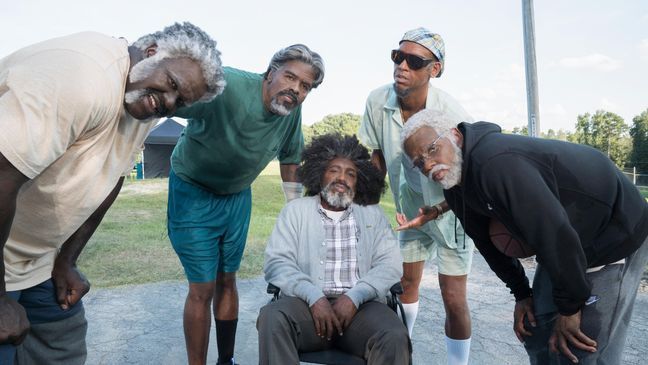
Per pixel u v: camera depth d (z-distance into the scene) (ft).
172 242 10.16
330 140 9.74
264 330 7.89
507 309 15.64
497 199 6.61
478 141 6.99
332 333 8.27
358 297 8.49
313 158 9.76
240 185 10.14
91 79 5.81
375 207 9.78
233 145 9.27
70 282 7.80
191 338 10.05
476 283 18.65
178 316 14.44
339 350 8.60
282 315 7.98
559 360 7.39
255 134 9.30
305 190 10.00
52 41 6.11
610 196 6.79
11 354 6.36
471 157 6.88
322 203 9.68
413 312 11.80
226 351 11.04
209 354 12.12
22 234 6.84
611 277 7.04
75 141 6.26
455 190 7.59
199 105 8.59
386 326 7.96
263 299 16.20
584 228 6.81
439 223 10.14
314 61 9.05
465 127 7.16
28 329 6.34
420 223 9.85
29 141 5.45
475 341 13.03
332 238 9.36
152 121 7.38
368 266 9.30
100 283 17.47
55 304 7.73
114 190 7.89
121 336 12.91
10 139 5.36
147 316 14.39
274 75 9.04
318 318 8.18
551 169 6.66
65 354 8.04
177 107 6.48
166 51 6.20
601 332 7.06
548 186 6.59
